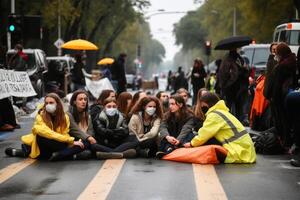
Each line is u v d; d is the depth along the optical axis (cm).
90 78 5141
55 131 2000
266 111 2767
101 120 2041
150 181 1606
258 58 4619
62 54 9656
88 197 1416
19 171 1781
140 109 2080
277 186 1548
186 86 6594
